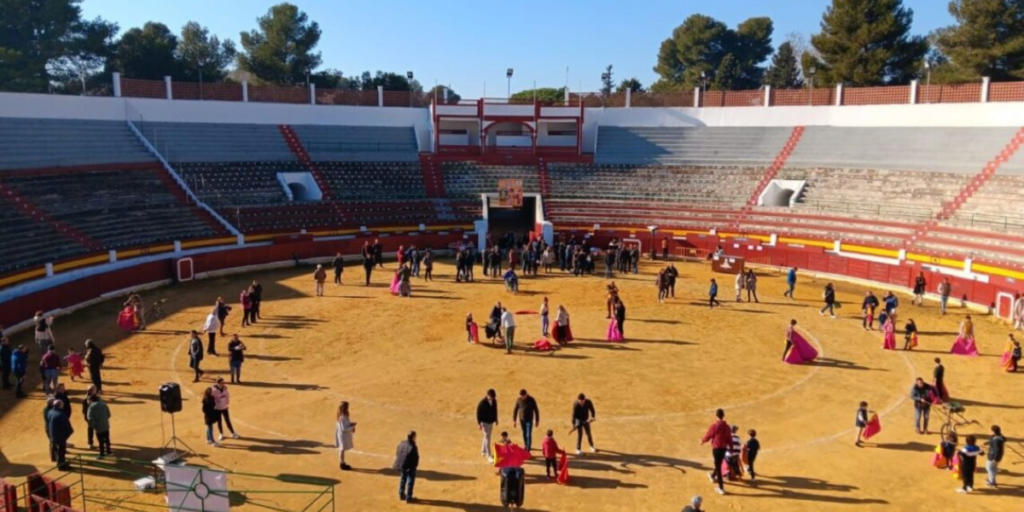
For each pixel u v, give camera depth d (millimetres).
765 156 60781
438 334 32094
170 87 59219
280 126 63156
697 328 33594
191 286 42188
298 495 17688
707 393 25125
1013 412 23516
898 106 58531
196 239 46344
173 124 58312
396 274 39844
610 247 48094
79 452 19984
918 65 76000
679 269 48969
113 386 25156
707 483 18688
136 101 56969
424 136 68375
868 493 18219
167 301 38281
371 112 67062
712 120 65875
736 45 130500
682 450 20609
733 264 47250
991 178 48969
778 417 23094
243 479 18609
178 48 103000
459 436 21375
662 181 60781
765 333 32875
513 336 31031
